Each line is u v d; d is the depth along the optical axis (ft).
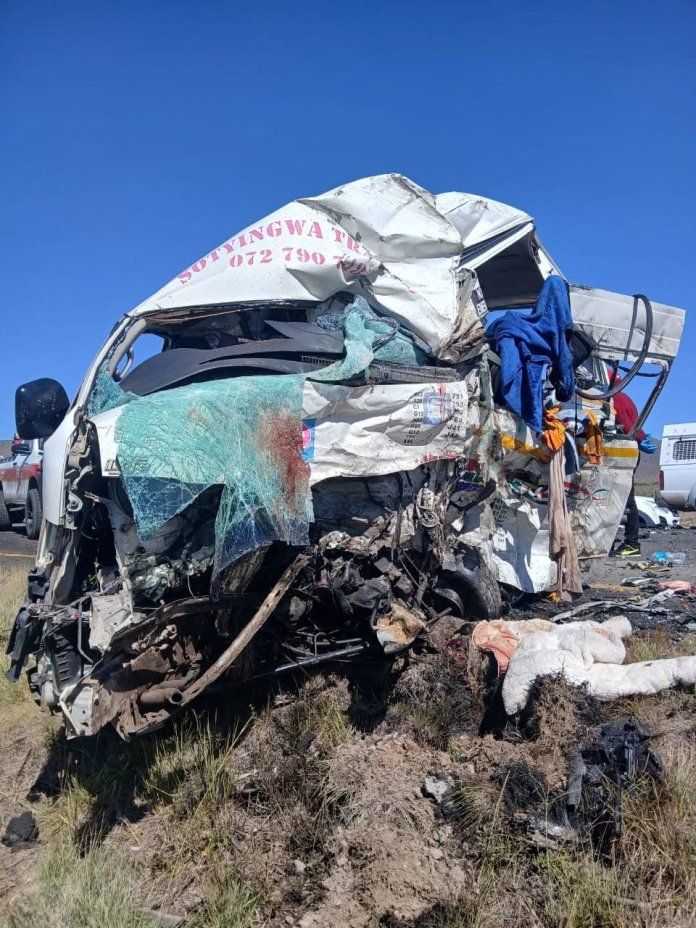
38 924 10.30
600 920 9.57
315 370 15.28
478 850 10.86
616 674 14.06
